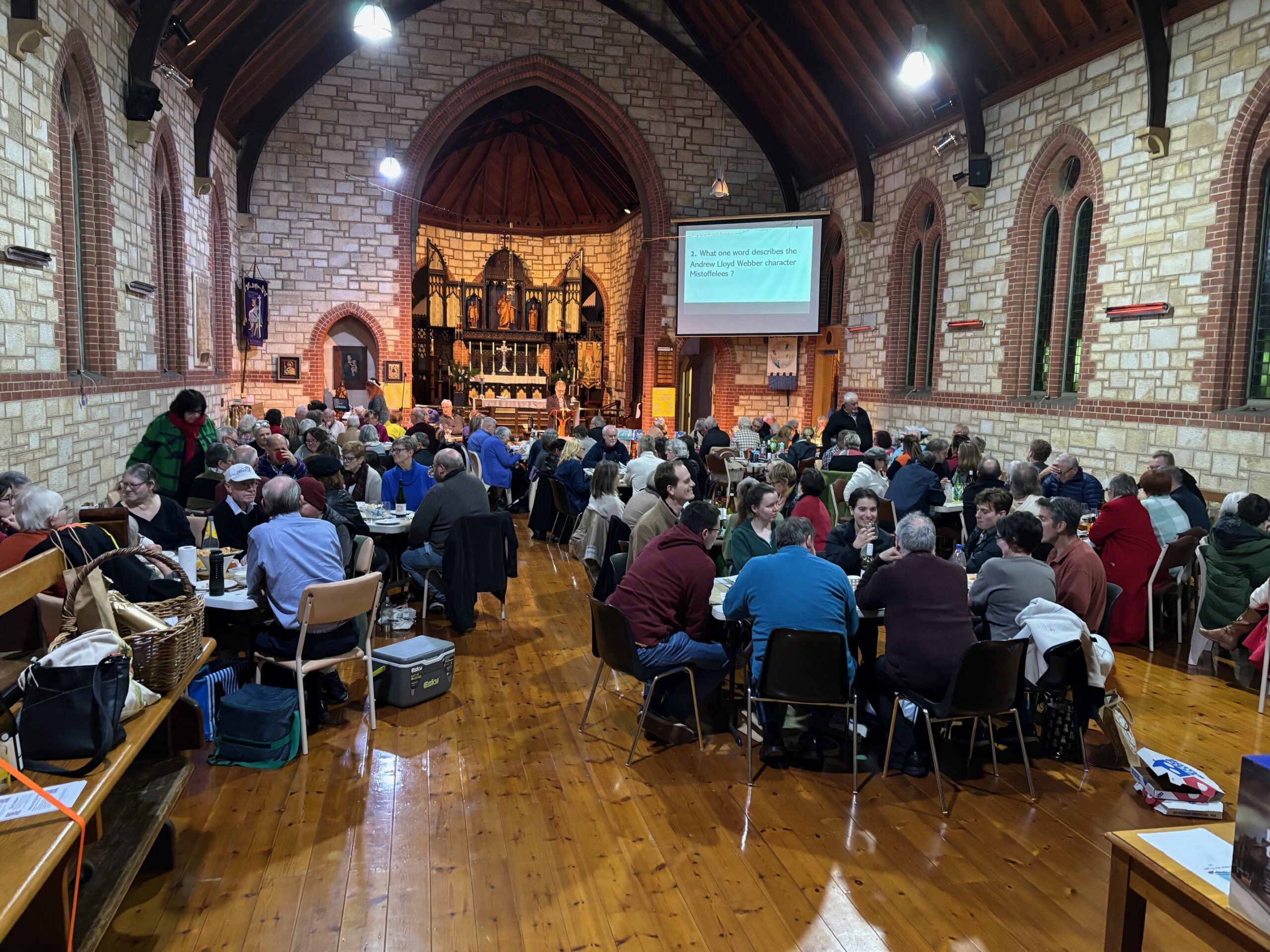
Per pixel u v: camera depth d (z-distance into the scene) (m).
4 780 2.19
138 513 4.91
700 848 3.51
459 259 23.02
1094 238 9.55
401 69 15.94
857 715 4.24
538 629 6.45
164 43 9.70
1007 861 3.45
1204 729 4.79
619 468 7.50
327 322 16.09
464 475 6.36
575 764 4.26
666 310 17.55
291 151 15.70
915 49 8.09
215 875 3.23
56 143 6.88
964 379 12.05
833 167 15.88
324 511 5.59
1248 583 5.52
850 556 5.27
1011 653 3.79
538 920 3.01
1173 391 8.52
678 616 4.34
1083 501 7.56
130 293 8.80
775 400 17.95
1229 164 7.84
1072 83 9.82
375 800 3.85
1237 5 7.70
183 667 2.87
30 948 2.18
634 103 16.92
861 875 3.33
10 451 5.96
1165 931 3.04
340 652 4.45
